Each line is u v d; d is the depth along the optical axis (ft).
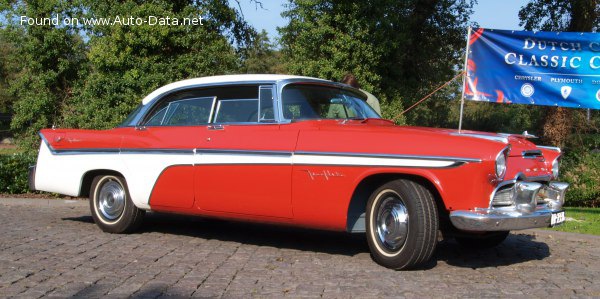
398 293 14.67
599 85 28.60
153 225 24.57
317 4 51.24
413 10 67.05
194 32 40.98
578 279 16.62
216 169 19.49
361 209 17.80
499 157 15.43
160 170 20.83
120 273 16.43
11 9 41.88
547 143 51.44
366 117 20.47
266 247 20.27
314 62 51.29
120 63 39.19
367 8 50.83
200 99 20.88
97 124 39.27
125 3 39.86
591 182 34.27
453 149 15.81
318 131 18.01
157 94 22.20
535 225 16.35
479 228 15.30
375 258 17.29
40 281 15.60
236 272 16.66
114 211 22.53
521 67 29.71
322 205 17.48
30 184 24.16
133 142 21.62
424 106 78.79
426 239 16.01
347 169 17.03
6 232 22.65
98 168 22.29
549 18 61.16
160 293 14.55
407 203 16.24
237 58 51.16
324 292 14.71
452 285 15.55
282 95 19.13
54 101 42.68
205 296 14.34
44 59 41.98
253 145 18.83
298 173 17.84
